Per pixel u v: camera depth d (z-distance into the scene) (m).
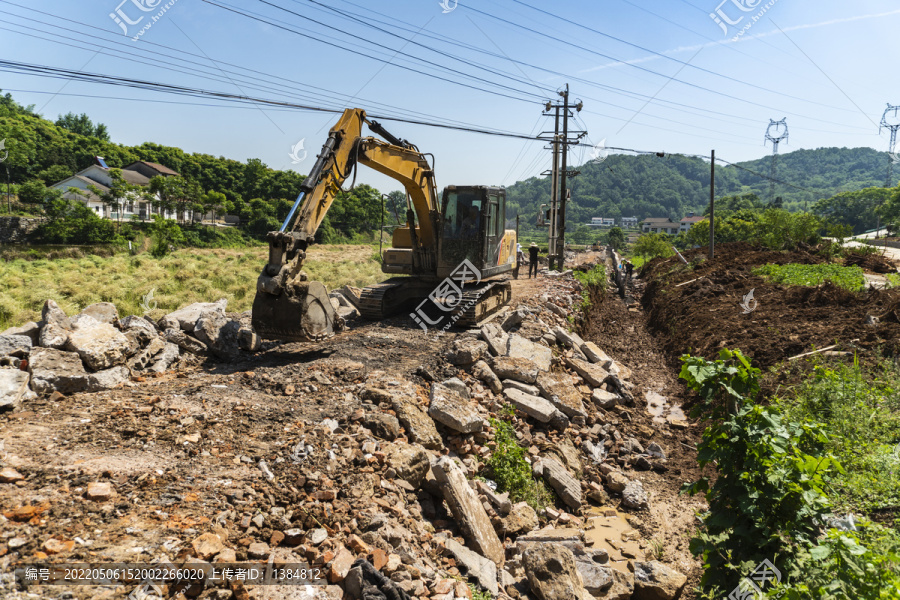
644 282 32.50
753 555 4.49
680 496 8.02
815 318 12.85
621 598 5.46
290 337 8.73
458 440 7.39
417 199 12.30
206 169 96.88
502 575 5.35
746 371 5.01
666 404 11.66
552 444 8.55
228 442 5.70
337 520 4.70
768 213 36.81
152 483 4.62
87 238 47.00
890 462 6.16
